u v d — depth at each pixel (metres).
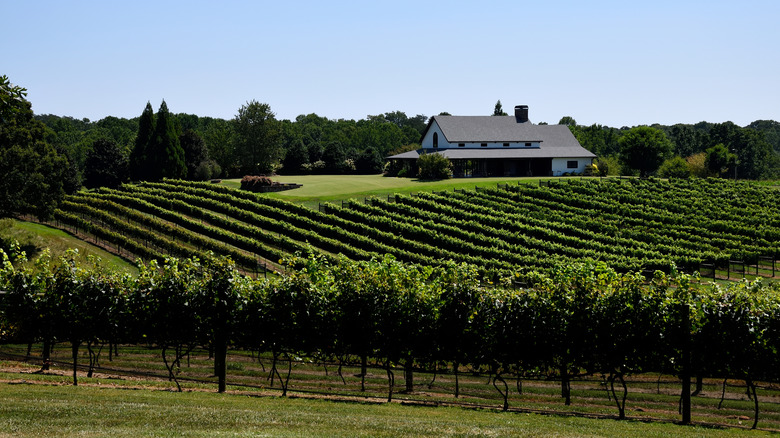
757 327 15.84
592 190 67.75
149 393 15.07
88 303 17.64
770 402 19.12
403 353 18.56
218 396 15.58
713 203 65.25
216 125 163.00
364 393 18.45
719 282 42.34
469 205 59.78
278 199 62.19
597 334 16.91
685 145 155.12
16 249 18.41
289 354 19.45
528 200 64.00
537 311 17.45
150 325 17.92
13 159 46.28
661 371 16.91
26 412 11.27
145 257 46.50
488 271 40.72
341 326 18.28
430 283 19.20
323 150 104.38
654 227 56.66
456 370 18.52
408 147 116.50
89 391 14.66
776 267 47.69
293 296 18.11
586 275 17.44
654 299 16.53
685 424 15.08
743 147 145.88
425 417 13.46
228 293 17.67
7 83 13.27
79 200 61.75
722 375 16.44
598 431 12.59
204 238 49.22
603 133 162.38
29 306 17.70
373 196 64.94
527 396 19.38
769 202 65.94
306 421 11.80
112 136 157.00
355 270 18.91
